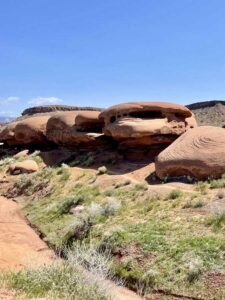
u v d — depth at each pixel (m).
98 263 10.45
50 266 9.54
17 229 18.19
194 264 10.92
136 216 15.84
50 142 38.56
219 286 10.01
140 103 26.55
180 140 22.36
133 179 22.44
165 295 10.47
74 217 17.05
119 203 17.62
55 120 34.62
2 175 32.31
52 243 15.57
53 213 19.50
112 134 26.69
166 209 15.77
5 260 13.12
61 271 9.04
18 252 14.31
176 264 11.38
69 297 7.81
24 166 31.50
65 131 32.59
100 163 27.56
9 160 36.88
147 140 25.64
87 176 24.69
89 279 8.90
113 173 24.33
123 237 13.77
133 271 11.83
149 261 12.03
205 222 13.45
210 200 15.61
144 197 18.03
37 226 18.52
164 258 11.89
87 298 8.13
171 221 14.34
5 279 8.63
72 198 19.94
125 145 27.05
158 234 13.46
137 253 12.62
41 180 27.20
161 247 12.52
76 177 25.19
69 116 33.66
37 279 8.60
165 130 25.36
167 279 10.97
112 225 15.37
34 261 12.51
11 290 8.05
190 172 19.78
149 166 24.22
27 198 25.42
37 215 20.34
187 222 13.91
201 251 11.53
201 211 14.66
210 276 10.45
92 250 12.23
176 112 26.69
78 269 9.40
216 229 12.73
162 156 21.52
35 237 16.97
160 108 26.25
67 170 27.16
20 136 40.28
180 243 12.37
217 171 18.86
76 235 15.44
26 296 7.68
